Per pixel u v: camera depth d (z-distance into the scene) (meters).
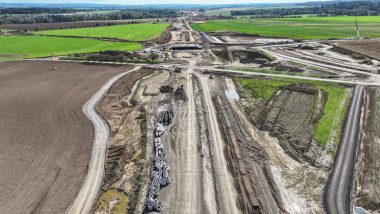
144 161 44.41
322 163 43.00
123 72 90.06
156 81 80.44
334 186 38.34
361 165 41.97
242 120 56.53
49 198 37.84
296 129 52.69
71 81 82.56
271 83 75.00
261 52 105.88
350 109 59.38
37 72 92.00
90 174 42.44
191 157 44.59
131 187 39.28
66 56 110.56
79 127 55.75
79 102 67.50
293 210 34.72
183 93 69.50
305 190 37.88
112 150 48.16
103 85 78.56
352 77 78.62
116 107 64.81
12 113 61.94
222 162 43.28
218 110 60.66
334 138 49.12
